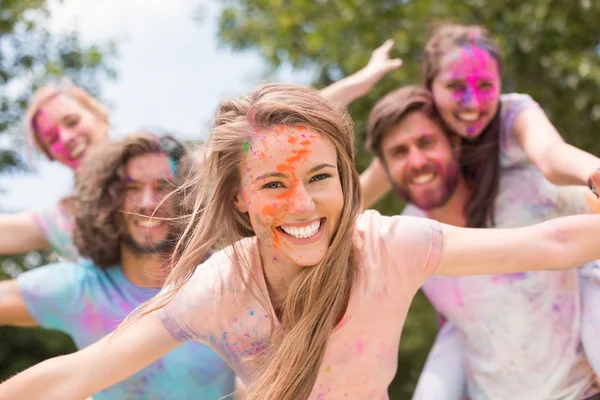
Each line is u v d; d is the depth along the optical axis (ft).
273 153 6.86
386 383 7.86
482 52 9.58
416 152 9.58
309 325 7.06
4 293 9.59
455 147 9.68
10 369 32.55
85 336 9.55
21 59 26.94
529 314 9.16
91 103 12.58
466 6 23.84
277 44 25.76
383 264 7.39
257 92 7.23
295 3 25.71
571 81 21.74
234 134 7.02
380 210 23.53
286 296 7.35
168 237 9.30
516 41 22.84
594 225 7.13
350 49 24.93
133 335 7.15
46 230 11.05
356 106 23.40
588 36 22.82
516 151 9.57
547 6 21.83
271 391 7.01
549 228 7.14
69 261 11.05
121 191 9.40
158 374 9.11
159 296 7.27
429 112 9.64
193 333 7.35
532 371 9.16
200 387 9.19
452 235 7.38
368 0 25.22
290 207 6.82
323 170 6.92
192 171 8.58
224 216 7.36
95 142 12.29
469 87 9.43
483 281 9.34
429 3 24.36
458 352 10.10
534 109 9.55
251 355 7.51
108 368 6.98
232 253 7.51
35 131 12.42
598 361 8.80
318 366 7.13
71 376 6.89
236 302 7.36
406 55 24.21
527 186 9.50
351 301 7.30
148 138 9.47
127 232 9.43
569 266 7.10
